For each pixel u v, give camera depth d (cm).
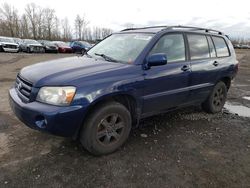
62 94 304
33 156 338
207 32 512
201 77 473
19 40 2728
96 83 321
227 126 482
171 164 335
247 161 353
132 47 402
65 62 386
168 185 291
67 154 346
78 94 307
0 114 483
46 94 308
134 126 398
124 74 350
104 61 385
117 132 360
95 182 290
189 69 441
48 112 297
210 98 527
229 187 293
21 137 389
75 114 307
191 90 456
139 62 373
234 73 569
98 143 338
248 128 478
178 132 440
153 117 502
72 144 373
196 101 491
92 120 327
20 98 338
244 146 400
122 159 341
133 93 359
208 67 486
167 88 408
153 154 359
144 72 371
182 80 430
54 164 322
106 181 293
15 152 346
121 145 368
